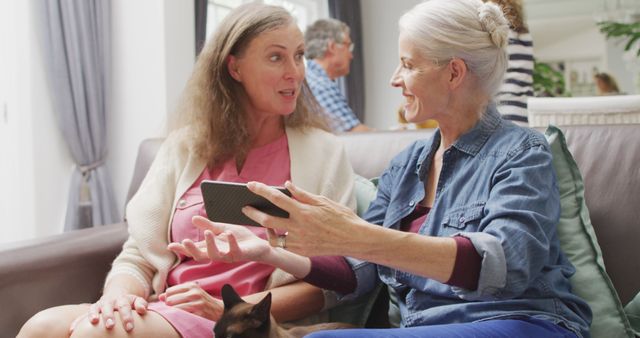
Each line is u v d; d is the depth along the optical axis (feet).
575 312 4.40
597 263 4.72
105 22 11.78
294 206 3.95
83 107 11.52
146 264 5.60
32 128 11.41
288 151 5.72
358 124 11.51
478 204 4.37
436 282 4.53
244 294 5.23
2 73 11.67
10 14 11.45
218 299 5.15
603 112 6.38
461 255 3.91
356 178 6.03
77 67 11.40
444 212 4.59
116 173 12.24
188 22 12.23
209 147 5.65
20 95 11.43
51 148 11.66
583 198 4.96
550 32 19.31
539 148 4.38
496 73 4.61
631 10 18.40
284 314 5.07
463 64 4.53
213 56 5.63
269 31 5.40
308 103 6.00
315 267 5.08
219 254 4.61
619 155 5.31
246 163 5.66
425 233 4.64
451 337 3.86
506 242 3.93
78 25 11.42
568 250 4.79
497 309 4.23
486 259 3.85
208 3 15.28
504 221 4.04
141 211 5.68
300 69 5.54
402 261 3.95
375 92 21.35
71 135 11.48
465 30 4.49
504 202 4.12
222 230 4.70
